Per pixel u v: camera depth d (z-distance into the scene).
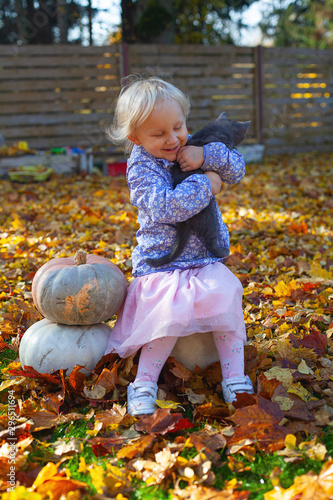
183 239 2.28
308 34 18.47
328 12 17.55
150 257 2.33
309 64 11.57
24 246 4.63
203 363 2.36
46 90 9.57
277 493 1.59
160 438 1.92
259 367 2.39
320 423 1.98
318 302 3.18
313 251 4.37
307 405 2.06
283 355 2.46
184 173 2.30
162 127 2.19
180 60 10.32
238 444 1.85
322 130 12.12
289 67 11.38
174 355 2.37
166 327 2.08
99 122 9.95
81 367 2.21
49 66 9.46
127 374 2.33
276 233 5.06
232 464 1.75
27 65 9.32
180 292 2.16
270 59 11.06
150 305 2.21
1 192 7.31
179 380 2.31
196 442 1.83
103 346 2.36
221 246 2.35
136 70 10.05
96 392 2.18
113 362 2.38
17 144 8.81
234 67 10.79
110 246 4.52
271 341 2.63
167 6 11.69
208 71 10.56
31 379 2.33
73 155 8.79
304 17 18.48
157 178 2.27
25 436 1.95
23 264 4.11
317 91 11.74
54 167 8.70
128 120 2.23
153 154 2.29
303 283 3.54
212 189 2.23
